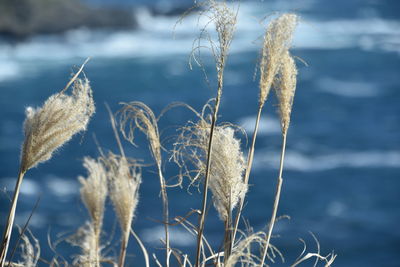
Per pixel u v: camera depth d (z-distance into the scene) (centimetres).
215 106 206
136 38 5481
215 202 229
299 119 3362
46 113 198
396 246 1955
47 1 5419
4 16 5166
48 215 1919
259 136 3003
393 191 2395
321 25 6519
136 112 254
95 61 4750
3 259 201
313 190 2406
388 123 3300
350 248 1941
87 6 5575
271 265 1694
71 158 2480
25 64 4519
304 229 2050
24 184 2259
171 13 6250
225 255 224
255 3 7588
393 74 4397
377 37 5906
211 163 225
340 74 4422
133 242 1605
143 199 2025
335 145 2936
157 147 250
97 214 255
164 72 4372
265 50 234
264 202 2261
